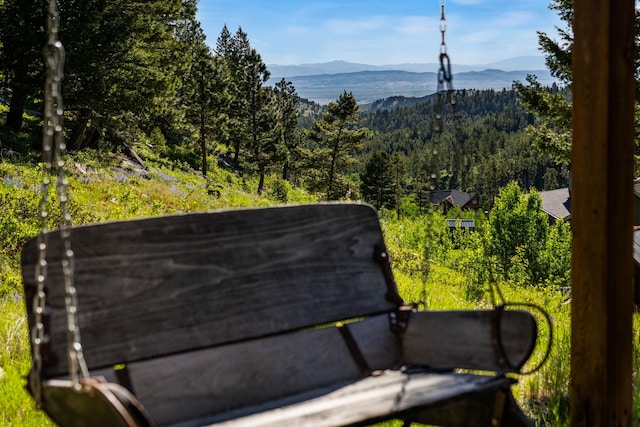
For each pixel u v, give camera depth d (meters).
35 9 24.98
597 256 3.72
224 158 76.00
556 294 16.67
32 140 26.86
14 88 26.00
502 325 3.55
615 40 3.65
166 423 3.22
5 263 9.86
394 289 4.15
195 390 3.36
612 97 3.67
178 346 3.40
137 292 3.37
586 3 3.71
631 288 3.80
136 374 3.26
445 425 3.76
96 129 32.53
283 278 3.82
